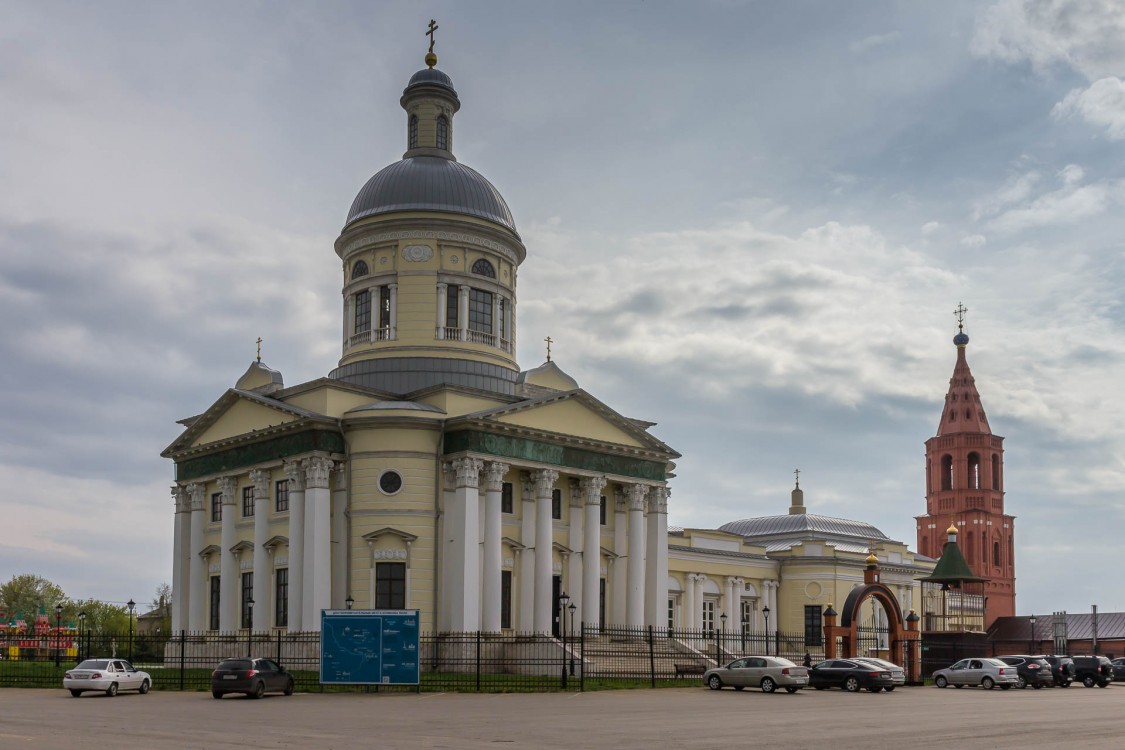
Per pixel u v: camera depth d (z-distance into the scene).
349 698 42.94
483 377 67.69
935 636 73.19
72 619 135.25
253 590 62.41
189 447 68.31
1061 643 116.75
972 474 143.00
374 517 59.56
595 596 64.38
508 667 59.12
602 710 36.84
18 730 29.05
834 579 89.88
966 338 146.00
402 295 68.06
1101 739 27.84
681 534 85.31
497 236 70.12
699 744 25.80
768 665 50.31
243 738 26.89
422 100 74.06
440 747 24.89
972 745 25.98
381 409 59.91
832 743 26.23
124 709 37.09
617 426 67.50
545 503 63.03
